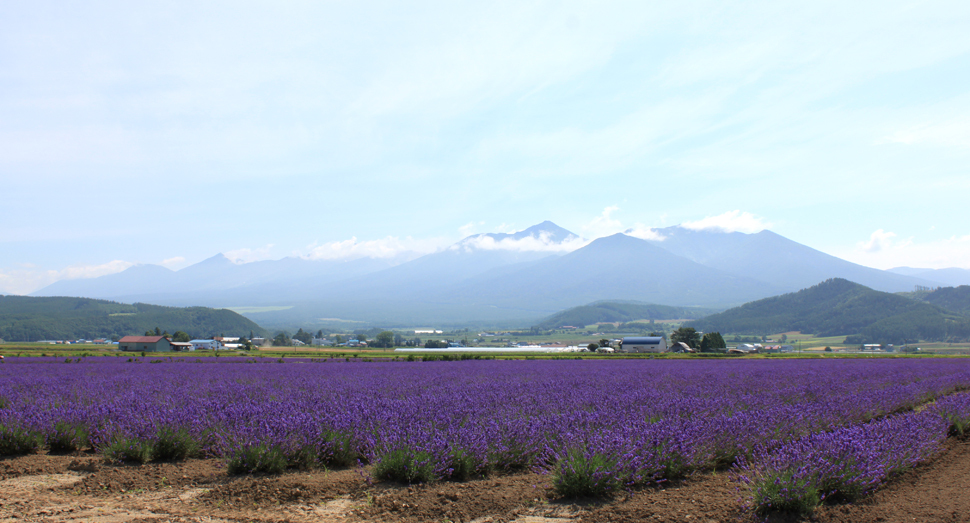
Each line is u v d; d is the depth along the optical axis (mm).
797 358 59406
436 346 145625
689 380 21000
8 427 8344
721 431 8062
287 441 7527
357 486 6742
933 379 21062
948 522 5453
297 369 31484
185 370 29531
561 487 6391
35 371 26859
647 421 9562
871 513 5750
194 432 8367
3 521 5445
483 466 7297
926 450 8227
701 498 6332
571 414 9727
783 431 8906
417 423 8414
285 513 5785
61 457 8273
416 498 6270
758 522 5527
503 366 35875
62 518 5586
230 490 6516
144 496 6379
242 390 15102
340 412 9258
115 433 8195
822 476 6027
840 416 10922
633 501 6250
